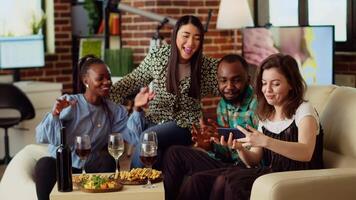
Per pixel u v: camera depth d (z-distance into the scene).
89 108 4.00
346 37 6.02
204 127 3.80
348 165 3.38
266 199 2.99
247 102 4.04
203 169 3.81
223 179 3.42
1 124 6.46
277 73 3.36
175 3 6.96
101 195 3.22
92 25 8.55
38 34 7.33
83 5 8.71
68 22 8.16
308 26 5.69
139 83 4.37
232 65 4.00
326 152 3.60
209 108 7.17
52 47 8.02
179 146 3.89
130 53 6.98
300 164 3.33
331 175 3.08
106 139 4.06
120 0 7.36
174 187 3.85
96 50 8.34
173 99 4.22
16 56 7.21
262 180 3.06
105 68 3.99
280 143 3.26
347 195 3.09
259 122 3.58
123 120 4.10
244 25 6.45
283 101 3.41
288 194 2.99
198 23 4.14
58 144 3.85
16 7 7.20
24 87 6.91
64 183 3.27
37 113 6.98
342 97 3.60
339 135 3.51
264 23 7.11
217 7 7.21
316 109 3.75
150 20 6.97
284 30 5.84
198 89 4.20
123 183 3.38
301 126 3.32
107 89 3.98
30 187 3.82
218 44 7.26
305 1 6.48
